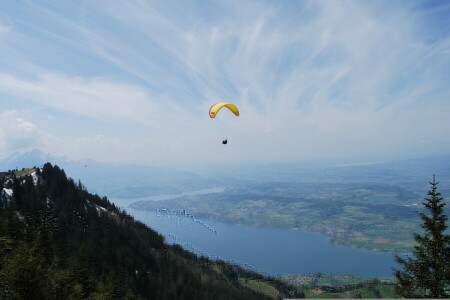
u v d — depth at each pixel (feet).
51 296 166.91
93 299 309.83
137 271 527.81
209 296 588.50
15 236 344.28
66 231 510.58
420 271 113.60
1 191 529.86
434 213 116.37
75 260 363.97
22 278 147.33
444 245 113.39
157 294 503.20
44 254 323.78
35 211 507.71
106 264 481.05
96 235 549.13
